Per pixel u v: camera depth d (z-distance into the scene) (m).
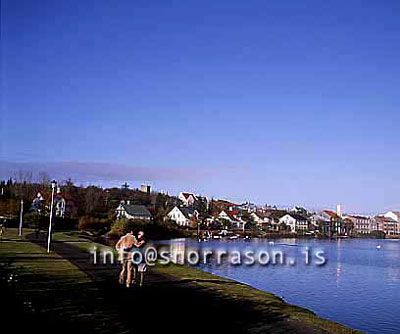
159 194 126.44
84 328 9.88
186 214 107.62
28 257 24.30
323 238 126.50
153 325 10.98
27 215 62.41
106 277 18.52
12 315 9.99
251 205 153.12
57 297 13.07
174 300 14.89
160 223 76.94
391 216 183.00
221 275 30.08
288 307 16.44
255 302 16.44
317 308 21.19
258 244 74.62
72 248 32.88
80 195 91.44
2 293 10.28
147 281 19.14
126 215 83.00
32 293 13.27
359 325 18.22
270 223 134.12
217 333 10.98
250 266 37.66
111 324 10.53
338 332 12.80
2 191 75.75
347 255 61.44
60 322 10.15
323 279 32.16
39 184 90.00
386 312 20.94
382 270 41.28
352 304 22.66
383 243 113.69
